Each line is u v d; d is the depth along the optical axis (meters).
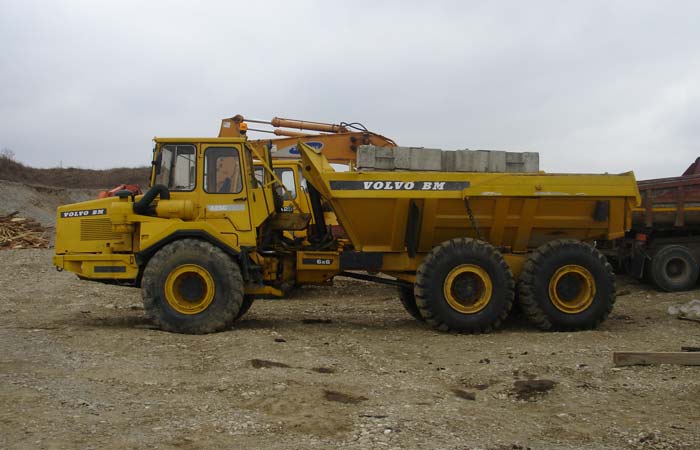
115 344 7.84
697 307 10.05
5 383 5.96
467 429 5.12
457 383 6.56
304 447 4.66
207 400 5.75
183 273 8.72
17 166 52.06
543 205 9.45
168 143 9.30
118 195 9.36
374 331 9.30
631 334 8.91
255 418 5.27
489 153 10.64
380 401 5.80
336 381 6.38
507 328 9.55
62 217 9.46
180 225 8.93
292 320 10.27
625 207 9.59
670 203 12.95
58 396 5.66
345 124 15.72
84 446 4.56
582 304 9.26
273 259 9.71
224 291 8.70
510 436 5.00
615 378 6.54
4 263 17.83
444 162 10.47
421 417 5.36
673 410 5.61
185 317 8.65
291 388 6.05
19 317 10.33
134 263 9.13
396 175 9.14
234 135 15.78
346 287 14.65
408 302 10.39
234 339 8.08
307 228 10.36
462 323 9.00
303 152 9.09
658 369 6.81
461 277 9.08
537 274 9.19
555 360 7.29
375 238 9.53
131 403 5.60
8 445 4.51
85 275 9.18
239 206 9.24
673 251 12.95
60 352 7.38
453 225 9.48
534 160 10.75
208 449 4.60
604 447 4.79
